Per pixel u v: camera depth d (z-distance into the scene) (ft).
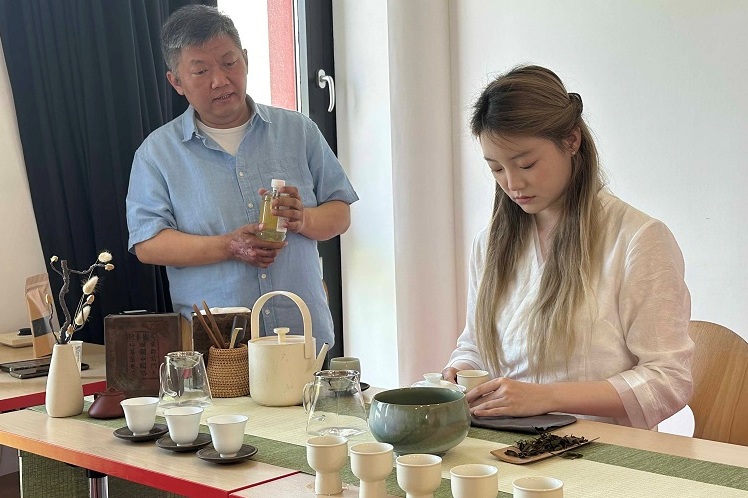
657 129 9.84
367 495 3.86
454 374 6.03
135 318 6.17
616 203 5.97
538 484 3.61
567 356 5.81
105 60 9.11
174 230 7.97
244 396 6.29
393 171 11.61
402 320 11.72
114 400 5.68
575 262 5.82
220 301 7.93
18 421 5.65
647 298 5.58
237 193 8.11
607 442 4.78
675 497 3.83
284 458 4.62
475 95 11.25
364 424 4.86
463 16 11.58
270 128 8.40
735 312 9.31
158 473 4.40
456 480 3.64
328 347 6.21
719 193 9.38
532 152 5.66
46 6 8.84
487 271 6.34
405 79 11.53
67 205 9.07
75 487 5.98
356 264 12.51
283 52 12.30
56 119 8.94
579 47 10.45
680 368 5.44
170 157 8.11
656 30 9.77
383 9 11.96
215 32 7.80
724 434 6.08
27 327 9.08
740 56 9.13
